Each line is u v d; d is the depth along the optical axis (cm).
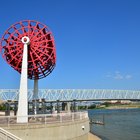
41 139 3100
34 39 4394
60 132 3272
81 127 3716
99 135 6912
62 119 3503
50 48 4462
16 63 4491
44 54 4450
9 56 4538
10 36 4478
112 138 6406
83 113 4016
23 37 4044
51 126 3188
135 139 6266
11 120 3259
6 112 4750
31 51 4375
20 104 3672
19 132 2991
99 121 11188
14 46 4444
